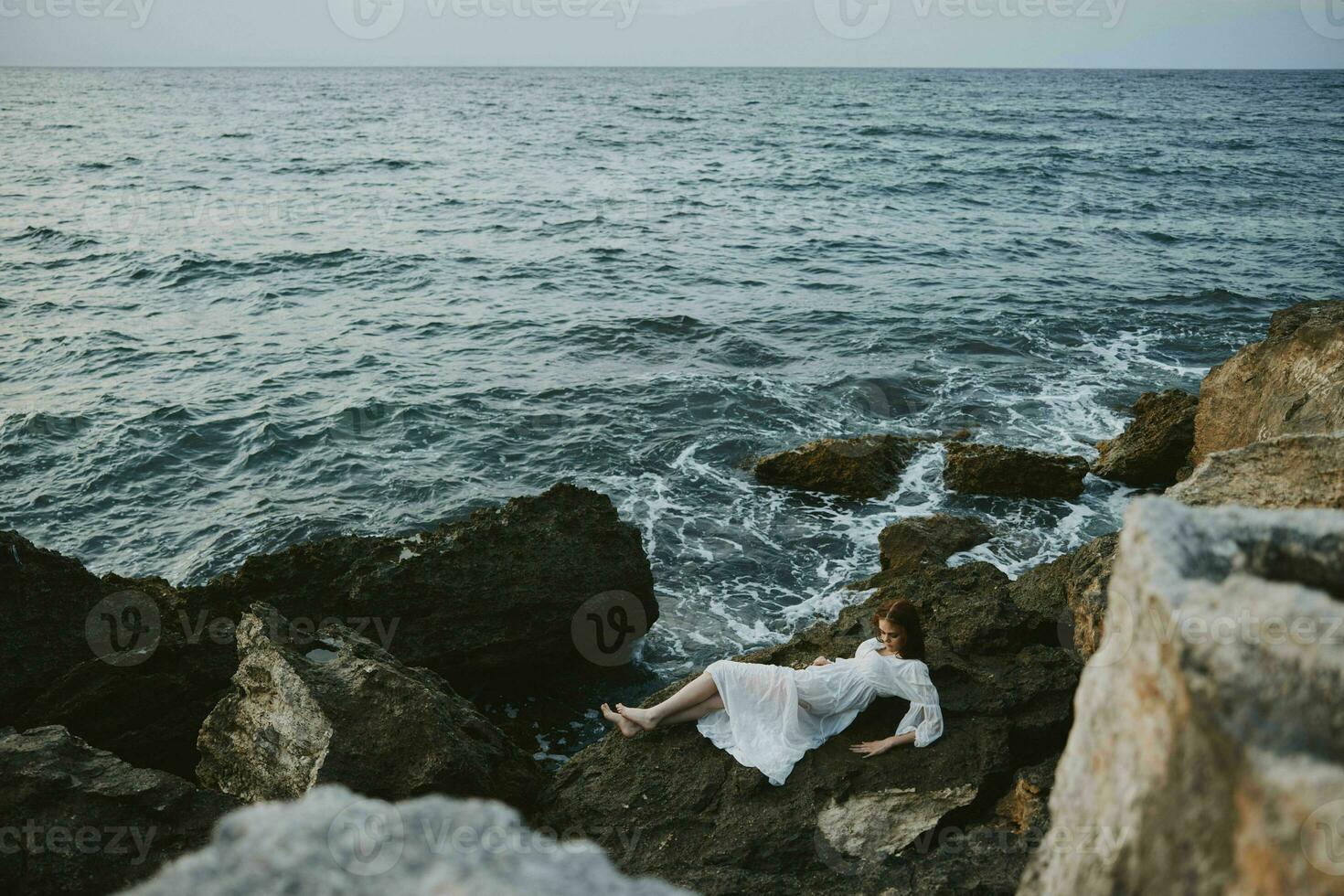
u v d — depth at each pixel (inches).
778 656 257.8
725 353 720.3
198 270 990.4
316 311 849.5
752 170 1863.9
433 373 670.5
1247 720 55.8
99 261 1021.8
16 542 283.4
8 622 276.8
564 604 327.6
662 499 471.2
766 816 198.5
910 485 477.7
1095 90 5753.0
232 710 232.8
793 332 773.9
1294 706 55.4
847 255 1093.8
